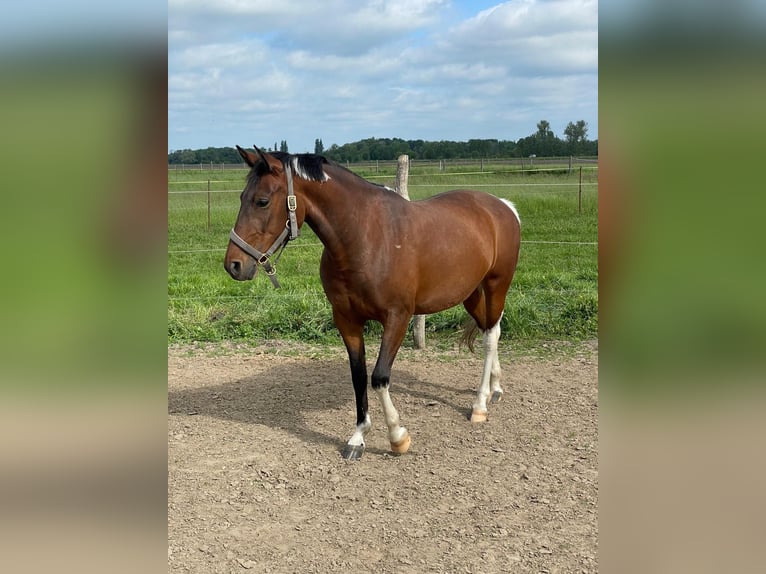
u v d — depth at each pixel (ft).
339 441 13.82
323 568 9.23
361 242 11.98
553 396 16.34
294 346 20.99
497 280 15.14
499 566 9.18
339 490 11.65
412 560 9.38
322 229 11.86
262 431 14.34
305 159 11.53
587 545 9.66
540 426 14.48
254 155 11.51
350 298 12.43
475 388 17.06
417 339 20.44
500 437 13.91
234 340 21.48
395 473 12.30
